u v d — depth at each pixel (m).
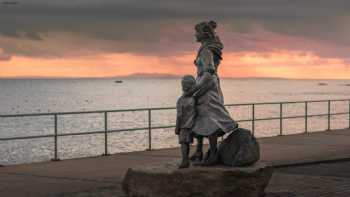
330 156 17.17
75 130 57.31
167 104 129.38
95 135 52.44
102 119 73.62
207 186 10.37
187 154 10.70
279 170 14.94
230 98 169.25
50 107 125.75
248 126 57.03
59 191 11.84
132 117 72.44
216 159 10.81
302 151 18.47
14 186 12.38
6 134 55.12
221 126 10.60
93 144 44.62
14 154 40.75
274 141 21.53
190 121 10.66
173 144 40.38
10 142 48.66
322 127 55.88
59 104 140.12
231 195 10.40
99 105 128.62
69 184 12.65
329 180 13.39
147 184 10.63
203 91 10.65
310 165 15.91
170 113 82.25
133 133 50.91
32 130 59.75
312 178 13.66
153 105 124.38
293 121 66.94
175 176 10.44
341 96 198.75
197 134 10.65
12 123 74.31
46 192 11.72
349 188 12.38
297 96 197.38
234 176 10.36
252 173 10.42
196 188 10.41
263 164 10.93
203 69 10.71
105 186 12.41
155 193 10.57
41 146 45.34
